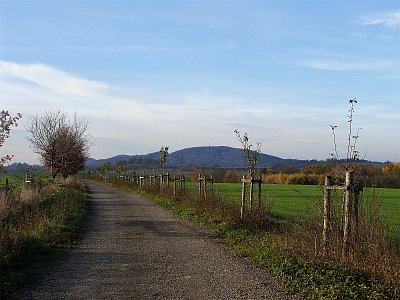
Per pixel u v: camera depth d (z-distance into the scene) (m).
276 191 47.84
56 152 44.91
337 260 9.92
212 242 15.14
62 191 32.16
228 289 9.03
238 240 14.82
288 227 16.00
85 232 17.34
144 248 13.91
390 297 8.02
